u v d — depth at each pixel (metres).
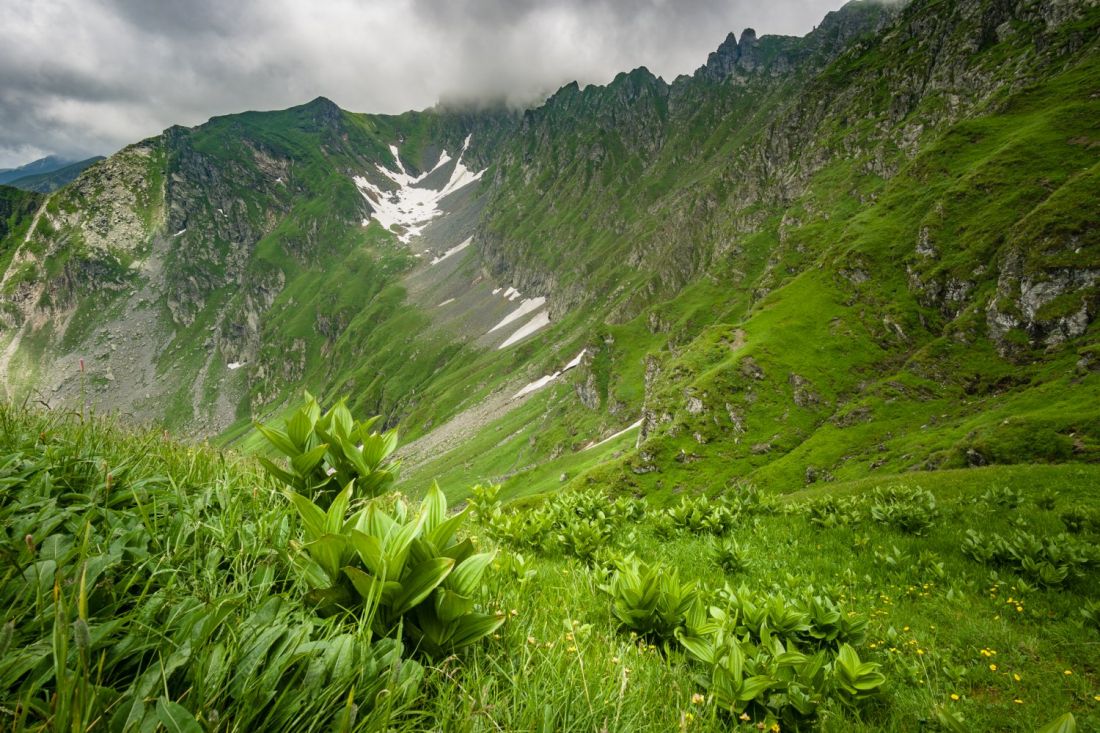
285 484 4.64
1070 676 6.92
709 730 3.61
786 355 137.75
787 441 119.81
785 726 4.44
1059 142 143.25
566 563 8.51
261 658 2.48
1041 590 9.83
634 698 3.41
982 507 15.74
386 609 3.18
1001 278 123.19
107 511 3.61
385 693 2.54
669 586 5.49
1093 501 17.98
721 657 4.62
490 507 11.66
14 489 3.74
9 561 2.65
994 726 5.96
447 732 2.64
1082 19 184.88
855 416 117.62
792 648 5.54
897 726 5.39
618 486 121.69
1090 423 73.44
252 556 3.64
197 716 2.03
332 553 3.18
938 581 10.29
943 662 7.24
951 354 122.38
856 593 9.77
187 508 4.00
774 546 12.21
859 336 139.62
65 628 1.96
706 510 13.40
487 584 4.81
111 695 2.04
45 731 1.80
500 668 3.17
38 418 5.06
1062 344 109.31
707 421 127.62
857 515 13.75
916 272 143.88
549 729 2.77
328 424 4.79
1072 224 116.44
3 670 2.03
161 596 2.80
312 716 2.40
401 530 3.39
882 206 171.62
